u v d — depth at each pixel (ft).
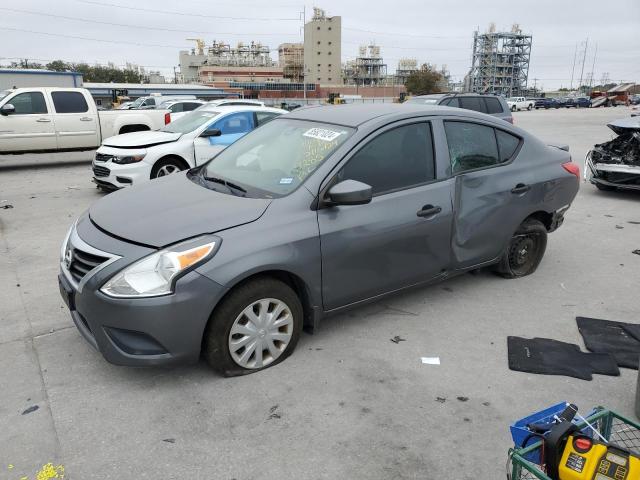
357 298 12.34
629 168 28.50
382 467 8.51
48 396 10.21
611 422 7.49
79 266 10.59
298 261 10.87
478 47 459.32
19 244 20.27
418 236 12.89
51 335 12.69
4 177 36.70
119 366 11.00
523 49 460.14
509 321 13.80
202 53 521.65
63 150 41.45
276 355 11.36
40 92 40.11
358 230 11.73
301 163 12.12
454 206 13.58
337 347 12.26
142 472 8.30
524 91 470.39
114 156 27.71
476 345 12.51
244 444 8.96
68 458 8.57
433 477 8.33
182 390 10.44
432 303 14.82
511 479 6.71
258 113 31.53
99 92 179.93
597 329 13.28
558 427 6.61
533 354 12.03
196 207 11.15
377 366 11.49
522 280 16.63
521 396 10.52
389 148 12.60
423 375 11.18
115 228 10.69
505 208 14.88
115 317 9.70
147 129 44.98
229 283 10.05
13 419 9.51
